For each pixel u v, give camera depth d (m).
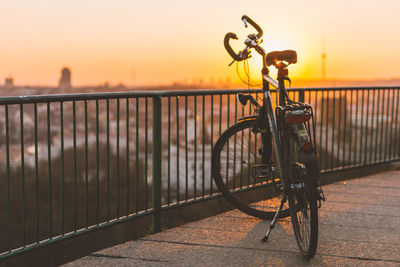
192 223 3.38
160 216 3.32
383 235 3.10
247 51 3.04
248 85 3.10
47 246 2.61
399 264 2.61
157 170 3.28
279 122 2.71
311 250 2.48
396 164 5.61
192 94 3.49
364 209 3.74
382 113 5.32
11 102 2.39
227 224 3.34
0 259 2.39
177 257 2.75
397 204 3.89
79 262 2.69
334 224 3.35
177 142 3.40
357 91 5.04
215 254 2.79
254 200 3.50
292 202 2.75
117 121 2.98
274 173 3.09
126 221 3.07
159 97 3.24
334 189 4.43
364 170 5.43
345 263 2.62
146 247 2.92
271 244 2.93
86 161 2.84
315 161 2.32
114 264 2.66
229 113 3.77
